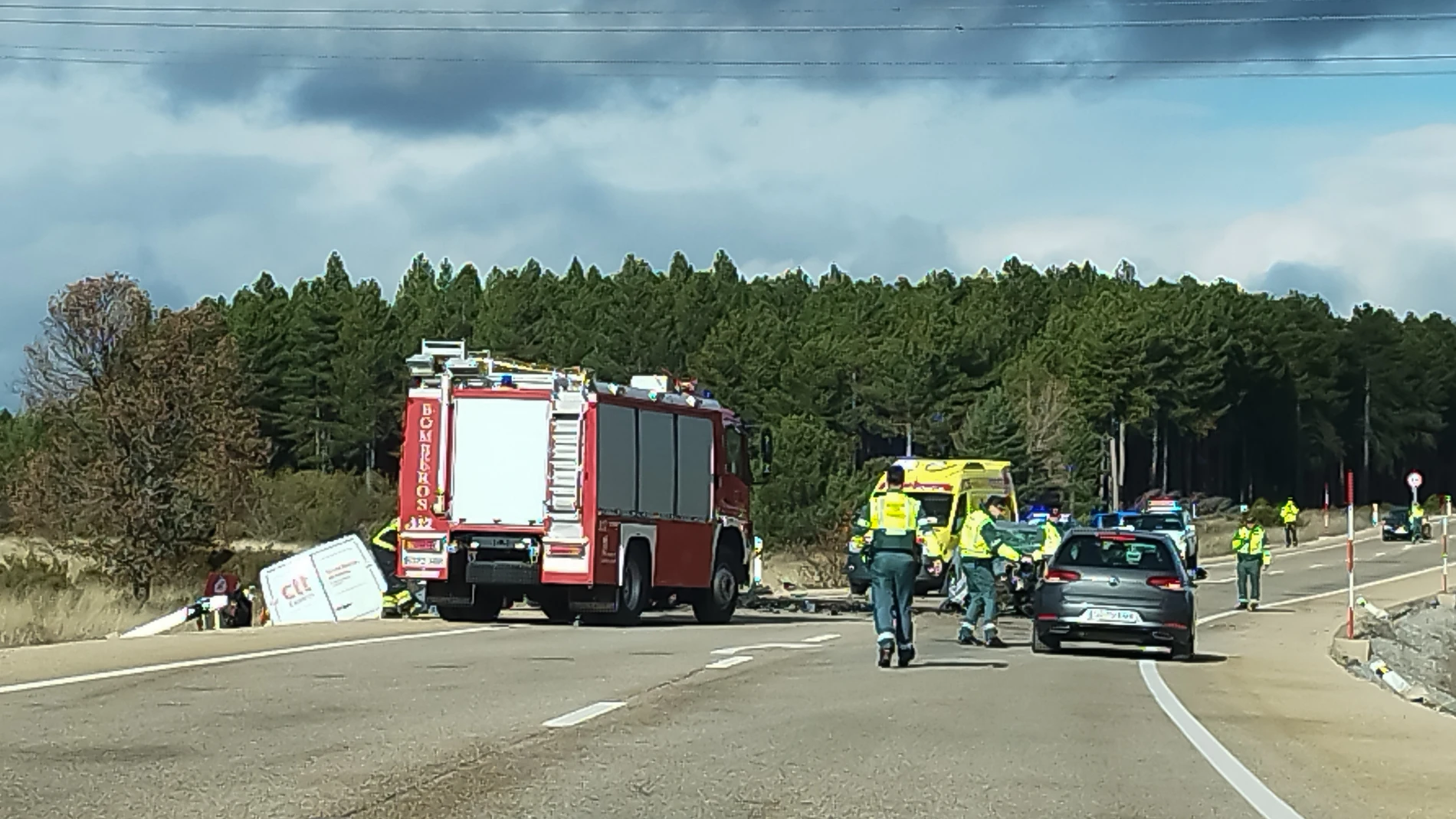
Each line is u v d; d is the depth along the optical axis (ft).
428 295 424.05
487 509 75.36
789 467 239.91
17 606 95.30
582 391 75.05
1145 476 384.27
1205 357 335.06
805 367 320.91
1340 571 178.60
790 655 60.34
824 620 91.56
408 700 42.32
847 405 322.96
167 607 124.77
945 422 307.99
